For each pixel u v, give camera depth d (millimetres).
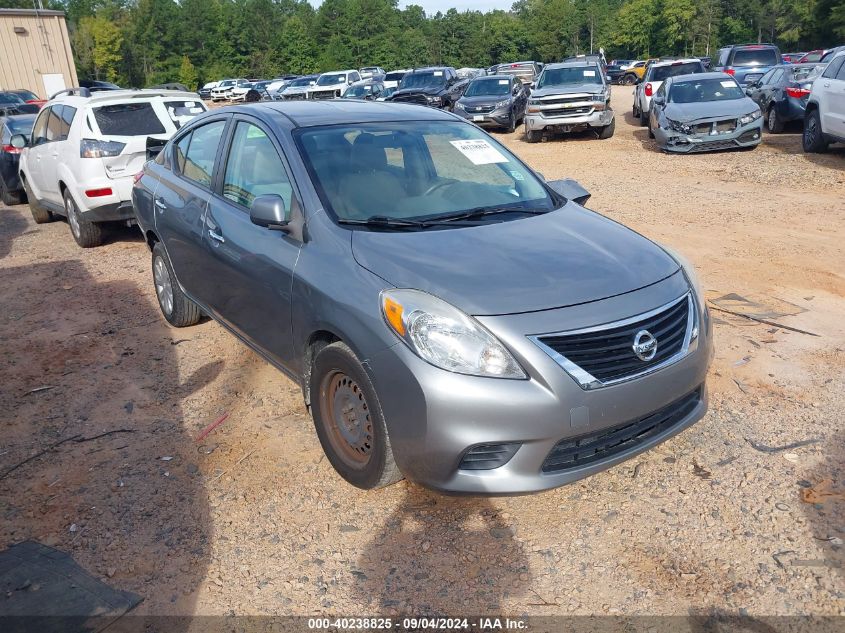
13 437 4277
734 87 14938
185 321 5801
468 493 3049
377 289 3219
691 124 13945
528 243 3570
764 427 4082
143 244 9016
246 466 3871
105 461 3971
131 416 4484
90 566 3135
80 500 3617
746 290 6273
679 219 8922
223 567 3119
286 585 3008
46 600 2930
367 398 3234
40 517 3492
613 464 3215
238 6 105750
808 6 74250
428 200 4012
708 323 3621
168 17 100562
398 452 3152
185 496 3625
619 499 3510
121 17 102188
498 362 2971
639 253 3621
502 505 3496
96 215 8273
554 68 18875
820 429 4031
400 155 4246
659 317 3285
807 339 5223
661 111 14852
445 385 2953
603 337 3078
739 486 3559
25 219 11352
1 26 30922
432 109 4945
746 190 10555
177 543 3277
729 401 4387
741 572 2998
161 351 5480
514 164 4590
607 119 17328
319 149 4086
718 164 12875
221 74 101438
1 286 7477
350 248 3506
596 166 13508
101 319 6285
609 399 3062
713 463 3764
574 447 3127
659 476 3678
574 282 3234
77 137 8289
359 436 3443
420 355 2996
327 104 4832
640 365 3170
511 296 3105
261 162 4297
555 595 2920
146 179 5816
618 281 3299
